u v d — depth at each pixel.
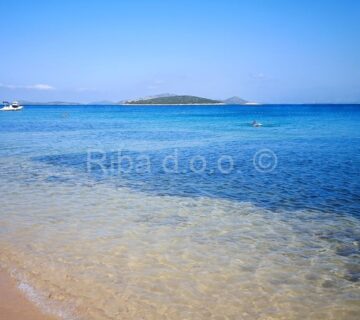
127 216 10.38
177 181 15.09
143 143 29.22
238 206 11.40
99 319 5.57
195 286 6.57
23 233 8.99
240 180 15.12
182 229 9.34
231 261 7.55
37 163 19.75
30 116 83.94
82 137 34.53
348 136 32.88
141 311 5.80
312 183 14.35
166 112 118.56
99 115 94.81
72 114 102.69
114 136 35.50
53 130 43.28
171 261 7.52
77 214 10.53
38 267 7.21
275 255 7.86
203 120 66.44
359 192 12.94
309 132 37.84
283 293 6.40
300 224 9.77
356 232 9.18
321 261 7.61
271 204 11.61
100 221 9.91
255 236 8.91
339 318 5.75
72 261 7.47
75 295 6.21
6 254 7.80
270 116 79.44
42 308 5.79
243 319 5.66
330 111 112.62
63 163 19.77
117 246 8.23
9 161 20.36
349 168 17.28
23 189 13.70
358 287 6.62
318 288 6.57
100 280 6.72
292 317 5.75
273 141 29.70
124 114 102.12
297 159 20.19
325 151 23.20
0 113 105.00
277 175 15.98
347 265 7.43
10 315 5.55
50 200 12.09
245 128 45.16
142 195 12.80
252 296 6.29
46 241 8.49
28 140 31.45
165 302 6.06
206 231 9.21
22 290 6.35
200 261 7.54
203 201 11.98
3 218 10.12
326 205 11.46
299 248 8.22
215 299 6.18
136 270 7.12
